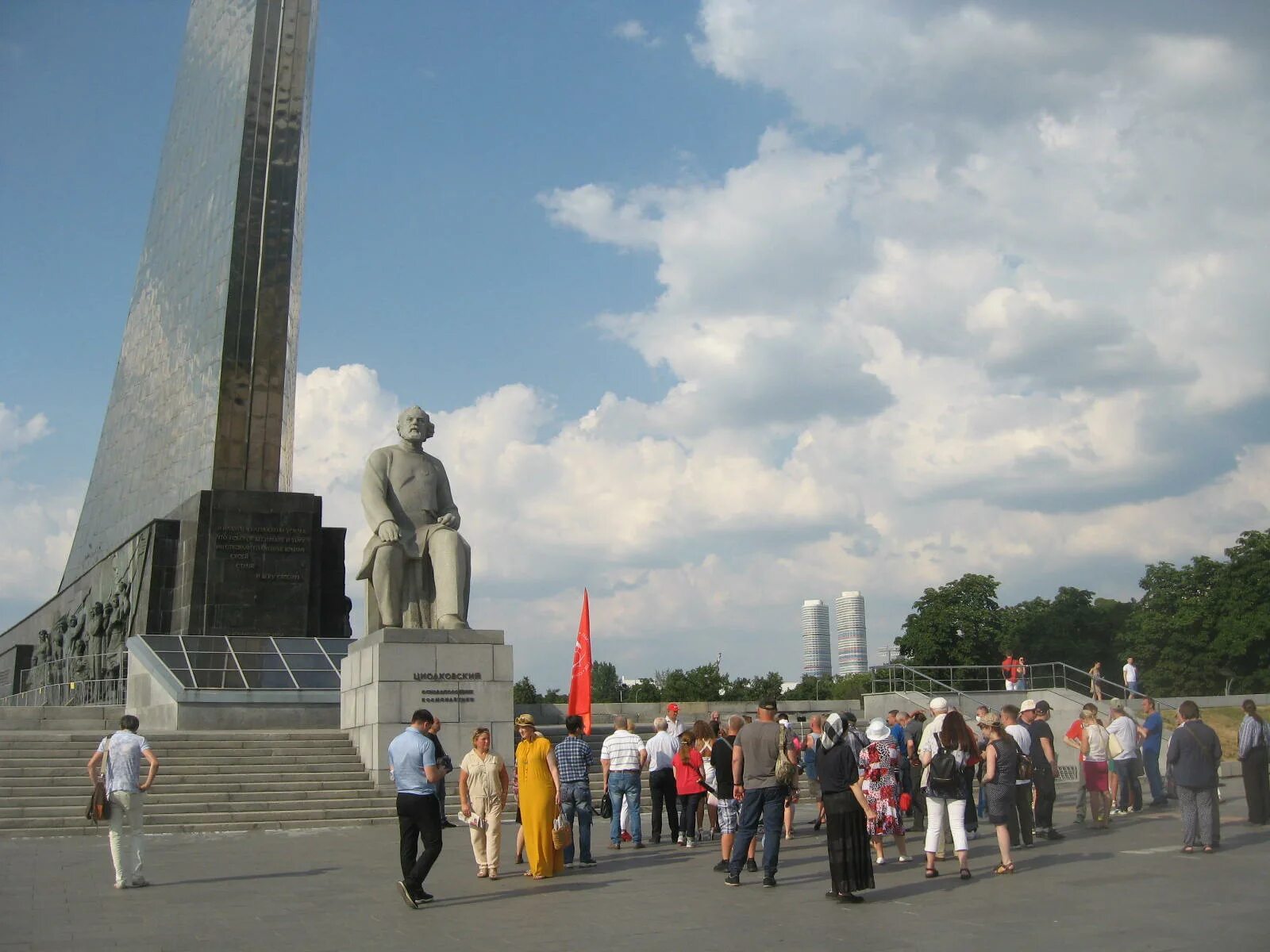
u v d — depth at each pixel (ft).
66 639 143.13
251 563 113.60
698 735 54.90
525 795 44.93
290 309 124.57
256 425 120.47
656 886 42.37
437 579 74.54
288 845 56.13
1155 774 66.90
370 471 77.56
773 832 41.68
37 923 35.55
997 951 29.81
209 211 132.16
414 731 40.14
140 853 43.09
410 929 34.40
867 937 32.14
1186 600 192.54
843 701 137.28
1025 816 50.62
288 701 94.79
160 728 95.09
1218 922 32.83
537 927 34.40
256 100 126.93
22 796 65.00
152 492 134.00
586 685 82.07
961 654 195.83
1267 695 135.74
